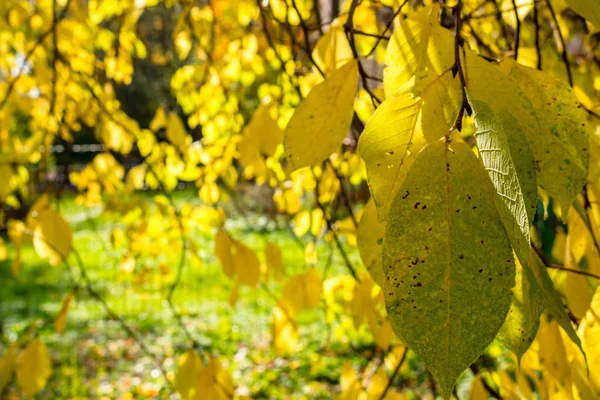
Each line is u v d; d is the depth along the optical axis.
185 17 1.27
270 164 1.43
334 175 1.16
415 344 0.30
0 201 1.41
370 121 0.37
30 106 1.73
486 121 0.31
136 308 5.21
